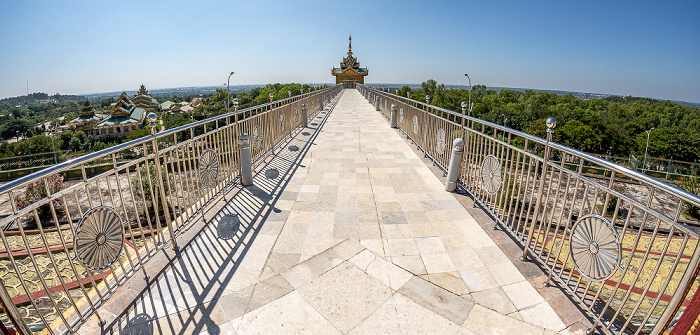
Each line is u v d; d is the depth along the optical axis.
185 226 3.81
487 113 72.31
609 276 2.32
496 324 2.50
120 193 2.79
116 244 2.68
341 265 3.20
